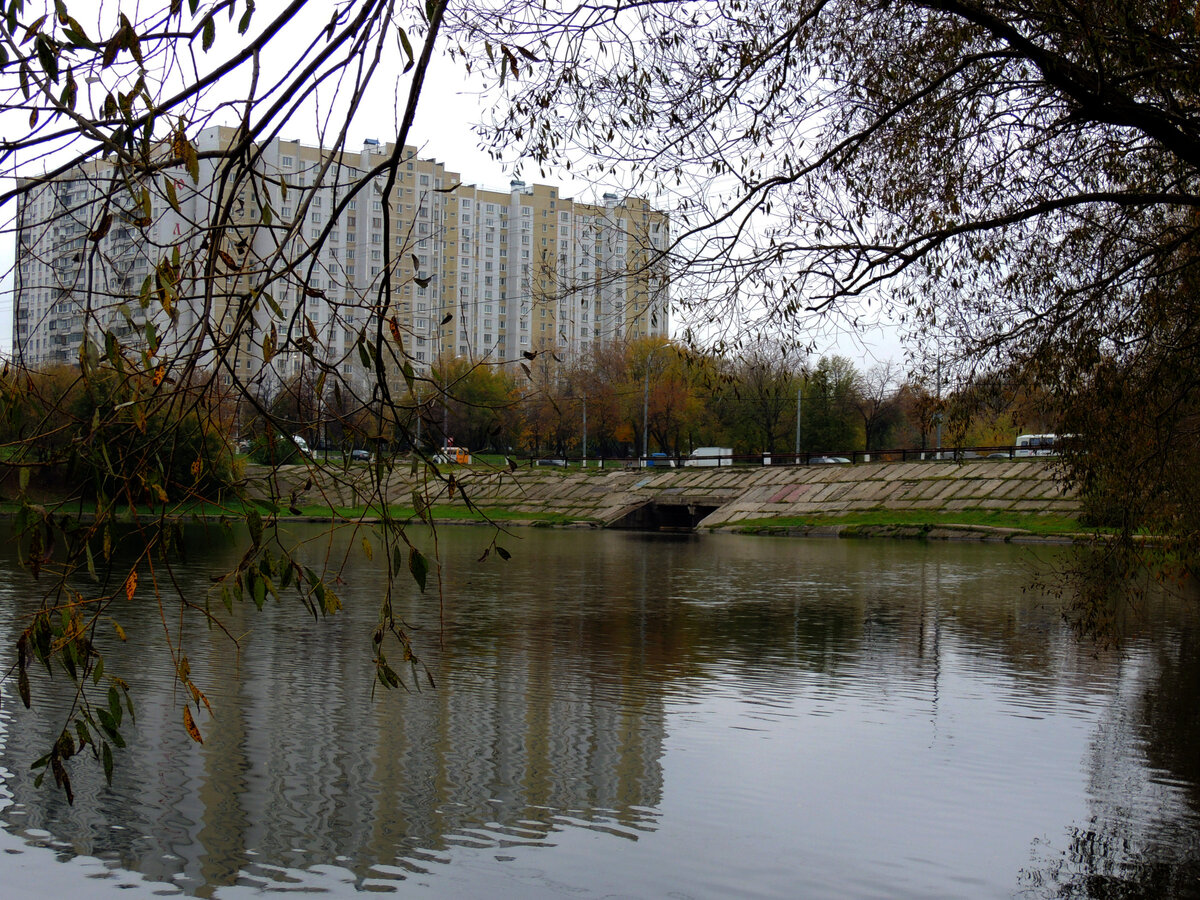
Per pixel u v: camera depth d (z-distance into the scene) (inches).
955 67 416.5
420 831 333.7
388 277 163.0
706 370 418.3
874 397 2694.4
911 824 343.3
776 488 2142.0
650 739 437.7
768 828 336.8
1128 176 472.7
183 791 366.6
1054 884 295.3
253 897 285.9
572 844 320.5
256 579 166.9
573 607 858.8
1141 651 661.3
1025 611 851.4
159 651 613.0
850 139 408.5
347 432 166.2
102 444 156.3
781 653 645.3
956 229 392.5
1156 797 371.2
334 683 534.9
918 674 581.3
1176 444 478.3
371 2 161.8
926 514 1827.0
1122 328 473.7
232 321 177.5
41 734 429.4
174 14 158.7
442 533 1968.5
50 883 294.0
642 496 2273.6
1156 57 389.1
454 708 487.2
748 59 390.3
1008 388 484.1
